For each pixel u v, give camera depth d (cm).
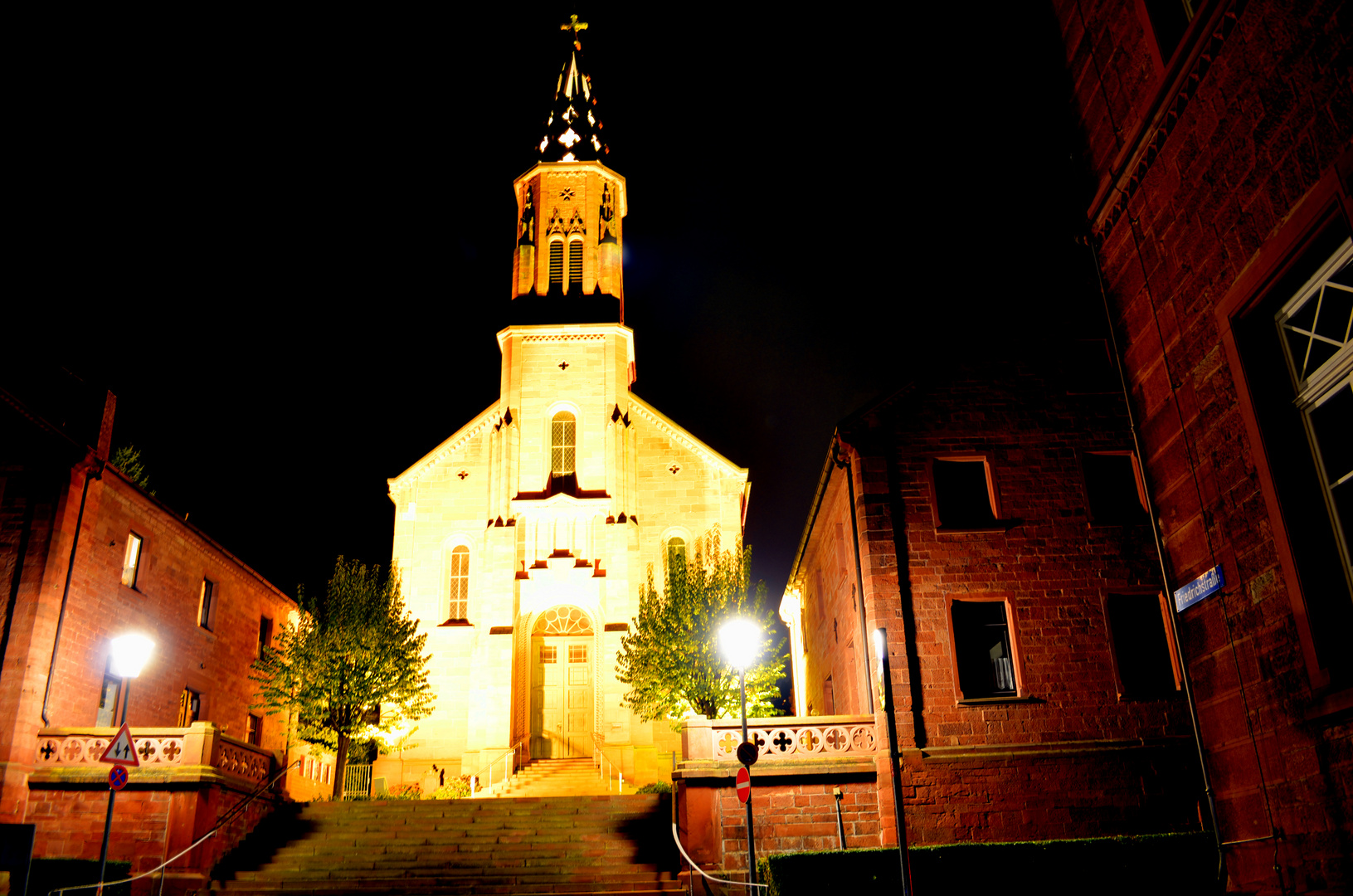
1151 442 1054
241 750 2248
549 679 3559
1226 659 942
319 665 2836
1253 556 901
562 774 3300
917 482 2188
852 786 2030
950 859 1583
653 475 3809
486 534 3628
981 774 1977
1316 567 836
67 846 1988
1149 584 2117
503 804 2353
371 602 3003
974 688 2059
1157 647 2086
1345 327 818
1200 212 957
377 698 2892
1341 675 794
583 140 4416
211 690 2958
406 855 2106
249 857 2105
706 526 3741
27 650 2111
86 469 2316
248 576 3228
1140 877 1569
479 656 3475
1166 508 1031
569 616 3625
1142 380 1065
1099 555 2134
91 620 2328
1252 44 869
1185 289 988
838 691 2864
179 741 2098
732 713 2852
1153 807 1958
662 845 2136
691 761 2031
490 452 3825
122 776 1555
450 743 3447
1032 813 1948
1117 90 1097
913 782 1969
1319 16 791
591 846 2142
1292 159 828
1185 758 1991
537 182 4206
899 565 2125
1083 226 1161
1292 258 828
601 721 3384
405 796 3145
